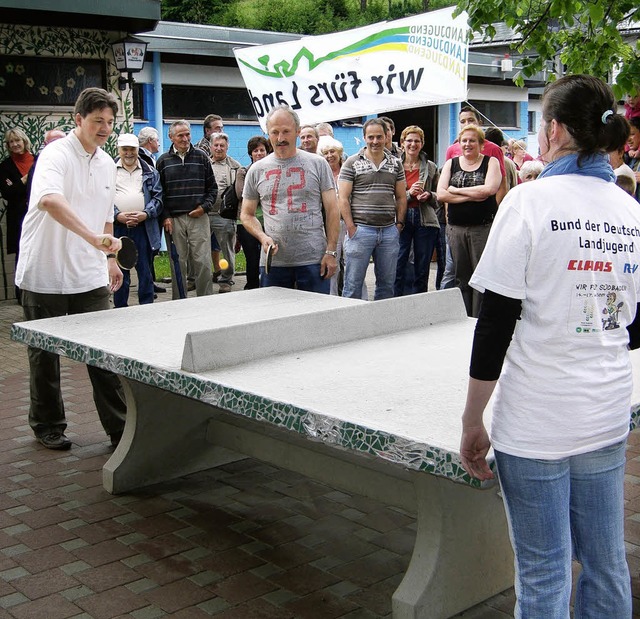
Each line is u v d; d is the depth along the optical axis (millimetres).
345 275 7445
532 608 2189
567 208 2080
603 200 2141
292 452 3816
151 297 8297
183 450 4477
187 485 4418
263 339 3408
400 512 4051
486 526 3137
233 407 2936
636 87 4996
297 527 3898
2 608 3188
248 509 4102
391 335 3857
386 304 3918
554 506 2150
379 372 3139
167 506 4141
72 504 4160
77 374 6625
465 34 6805
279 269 5707
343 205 7273
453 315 4230
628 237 2164
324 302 4578
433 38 7000
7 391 6191
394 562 3547
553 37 5594
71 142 4477
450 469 2240
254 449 4051
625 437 2205
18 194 9250
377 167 7238
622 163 5039
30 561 3566
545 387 2098
